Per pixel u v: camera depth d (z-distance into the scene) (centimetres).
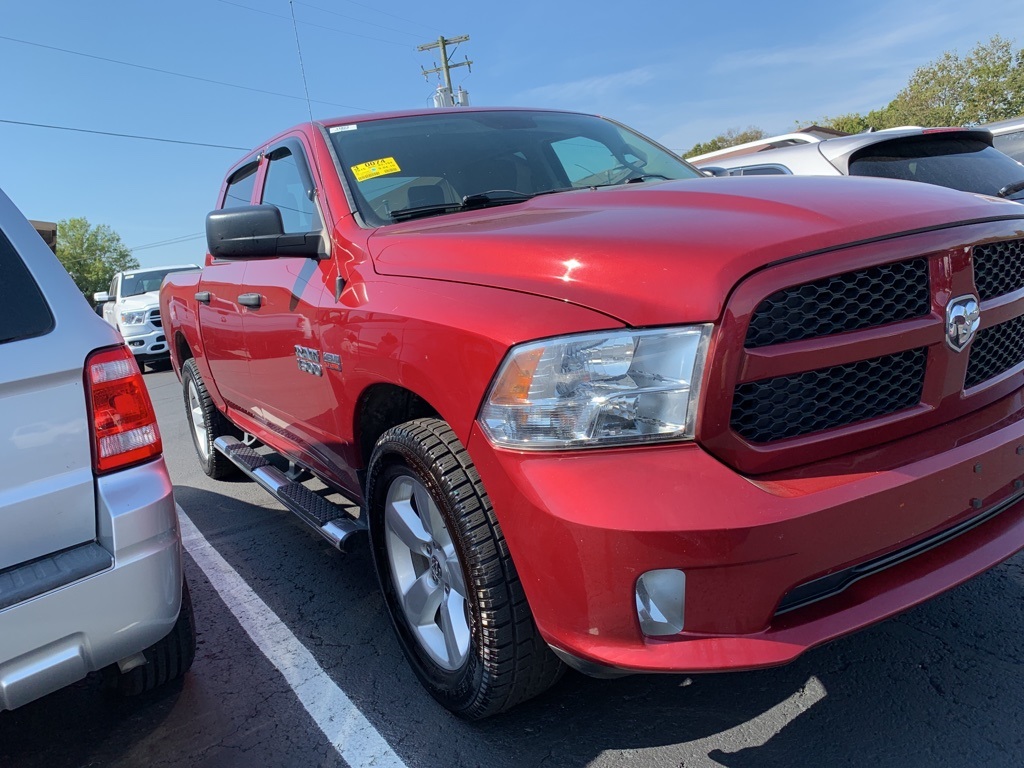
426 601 237
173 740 232
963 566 183
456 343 188
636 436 161
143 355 1373
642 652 163
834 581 173
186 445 652
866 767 192
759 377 161
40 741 237
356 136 314
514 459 171
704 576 157
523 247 194
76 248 7881
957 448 183
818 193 199
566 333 167
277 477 355
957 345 184
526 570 174
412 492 234
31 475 180
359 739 225
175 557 201
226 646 287
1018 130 741
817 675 233
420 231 245
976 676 224
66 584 178
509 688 201
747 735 209
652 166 346
